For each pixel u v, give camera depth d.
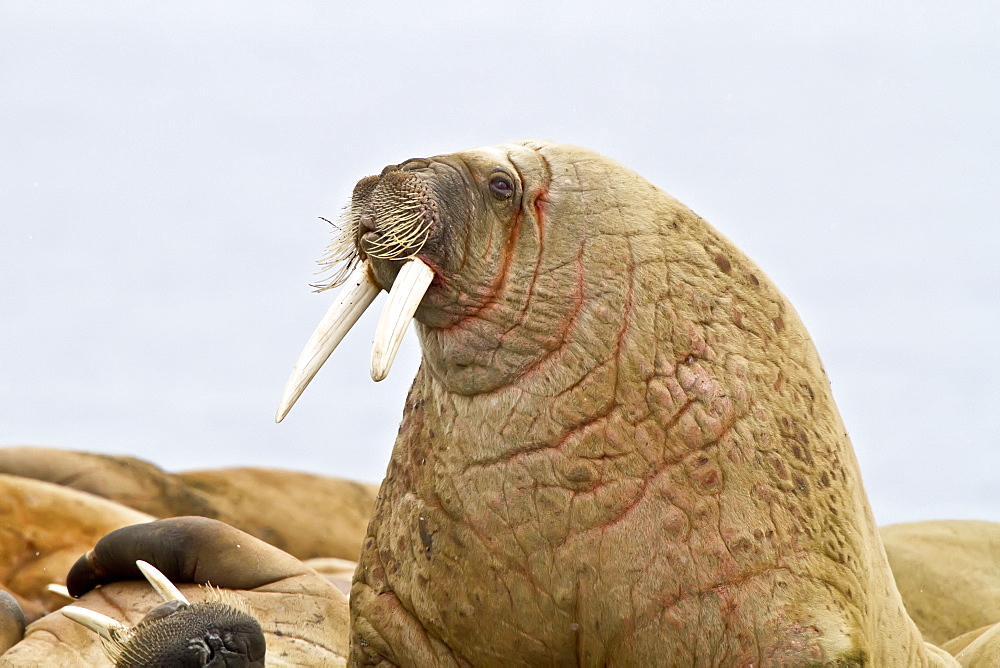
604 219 24.17
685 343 23.86
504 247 23.89
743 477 23.47
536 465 23.61
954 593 38.53
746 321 24.47
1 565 41.38
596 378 23.58
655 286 23.97
